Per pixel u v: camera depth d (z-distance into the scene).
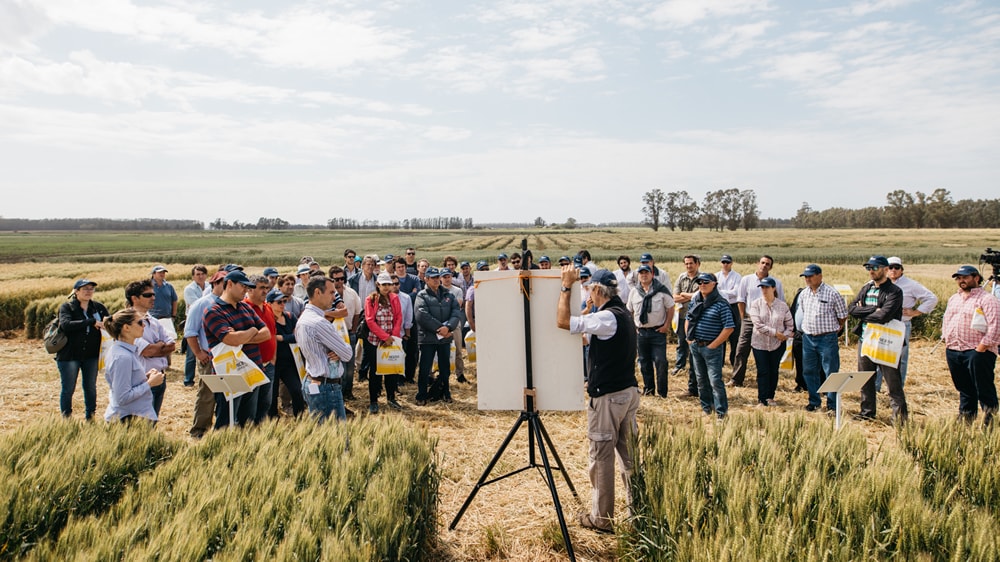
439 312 8.25
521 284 4.07
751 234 104.62
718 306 7.23
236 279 5.50
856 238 81.25
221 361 5.37
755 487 3.34
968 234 87.88
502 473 5.57
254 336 5.59
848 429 4.22
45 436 4.19
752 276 9.78
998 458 3.97
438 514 4.46
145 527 2.91
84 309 7.35
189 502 3.10
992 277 9.01
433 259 51.09
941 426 4.44
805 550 2.84
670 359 11.46
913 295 7.92
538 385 4.11
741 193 130.88
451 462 5.88
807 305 7.69
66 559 2.56
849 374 5.40
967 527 2.95
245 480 3.44
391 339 7.69
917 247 61.22
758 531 2.92
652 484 3.61
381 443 4.08
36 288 16.89
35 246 88.06
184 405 8.27
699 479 3.62
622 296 10.23
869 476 3.42
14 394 8.83
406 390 9.24
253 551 2.66
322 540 2.78
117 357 4.92
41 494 3.34
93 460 3.82
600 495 4.21
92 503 3.60
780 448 3.87
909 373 9.88
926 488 4.02
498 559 3.96
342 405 5.61
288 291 7.09
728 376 9.99
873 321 7.02
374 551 2.76
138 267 37.00
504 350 4.14
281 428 4.46
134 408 5.03
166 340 6.71
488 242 85.06
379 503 3.14
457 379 9.80
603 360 4.12
